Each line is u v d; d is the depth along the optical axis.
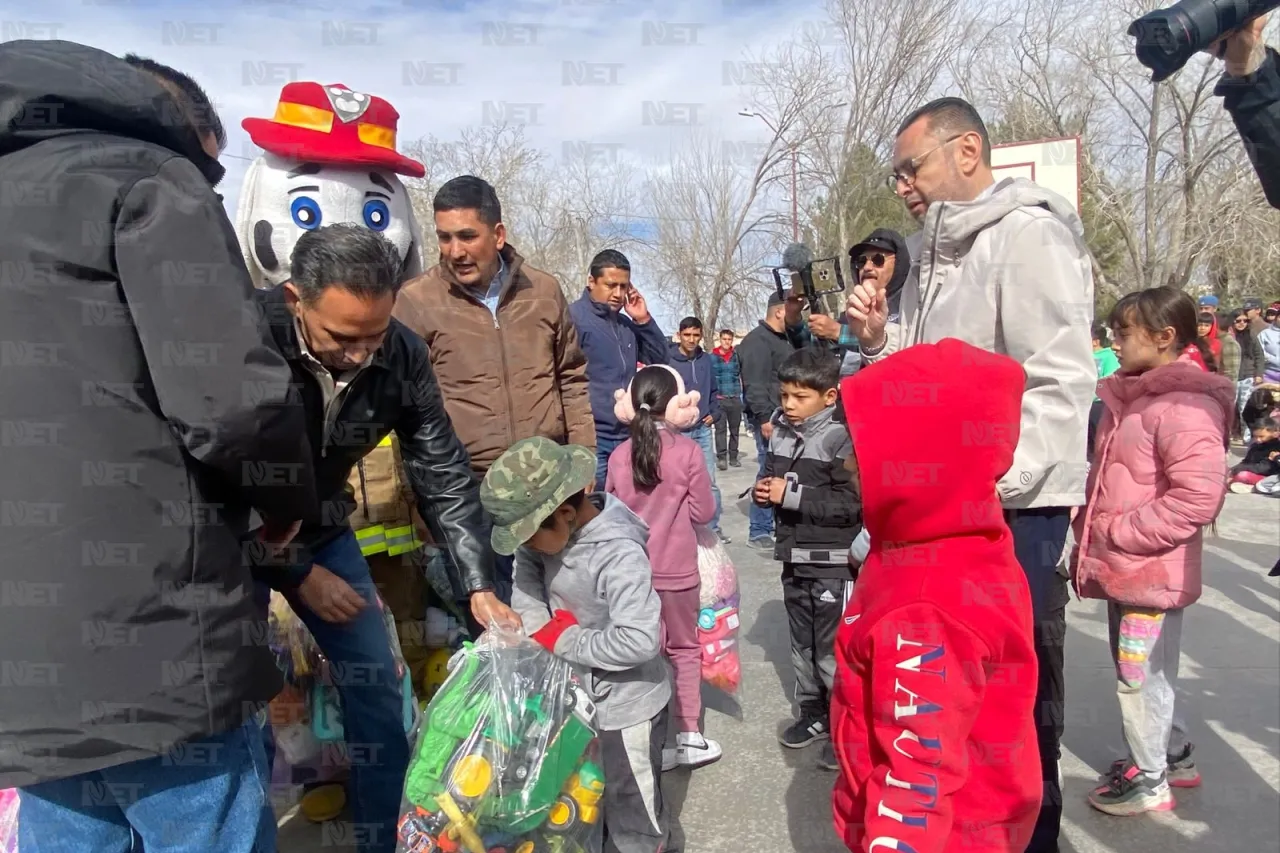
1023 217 2.08
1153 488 2.59
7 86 1.39
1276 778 2.85
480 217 3.01
